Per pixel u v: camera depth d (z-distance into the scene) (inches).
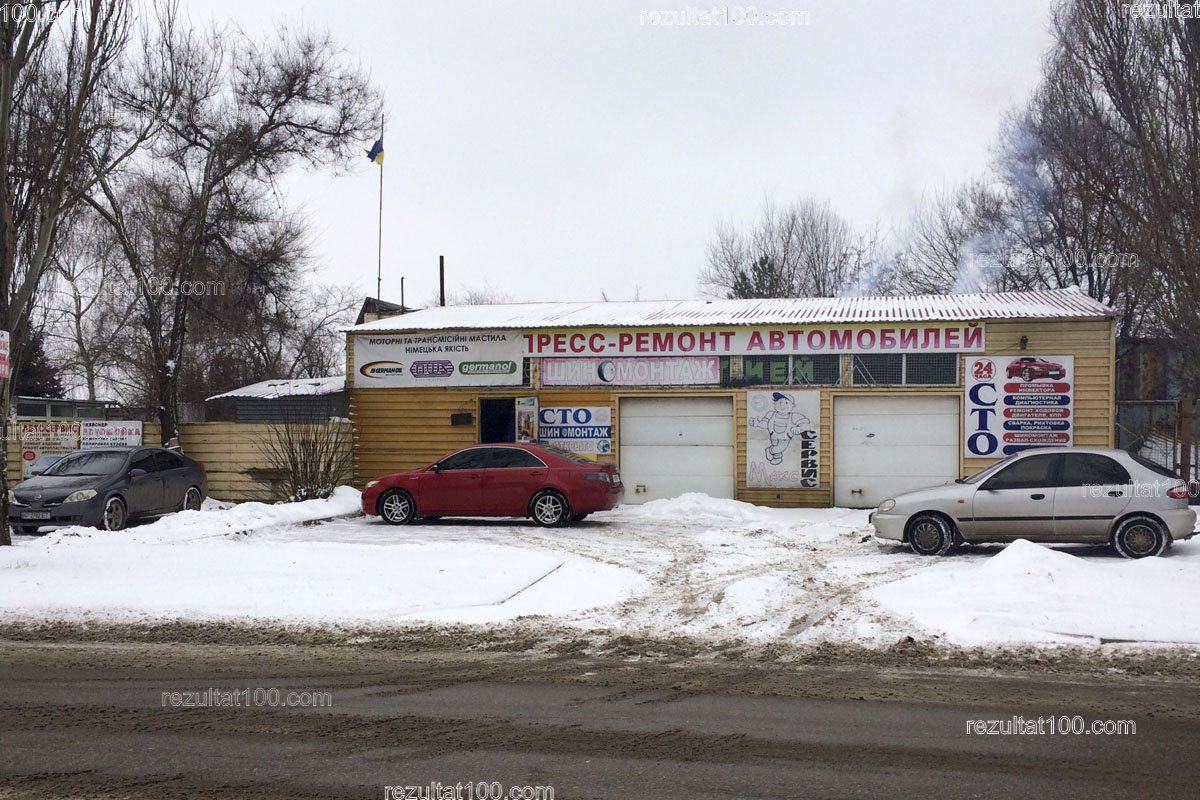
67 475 705.6
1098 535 525.7
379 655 356.5
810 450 837.8
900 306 902.4
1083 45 840.3
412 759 231.6
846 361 832.9
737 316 893.8
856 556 563.8
